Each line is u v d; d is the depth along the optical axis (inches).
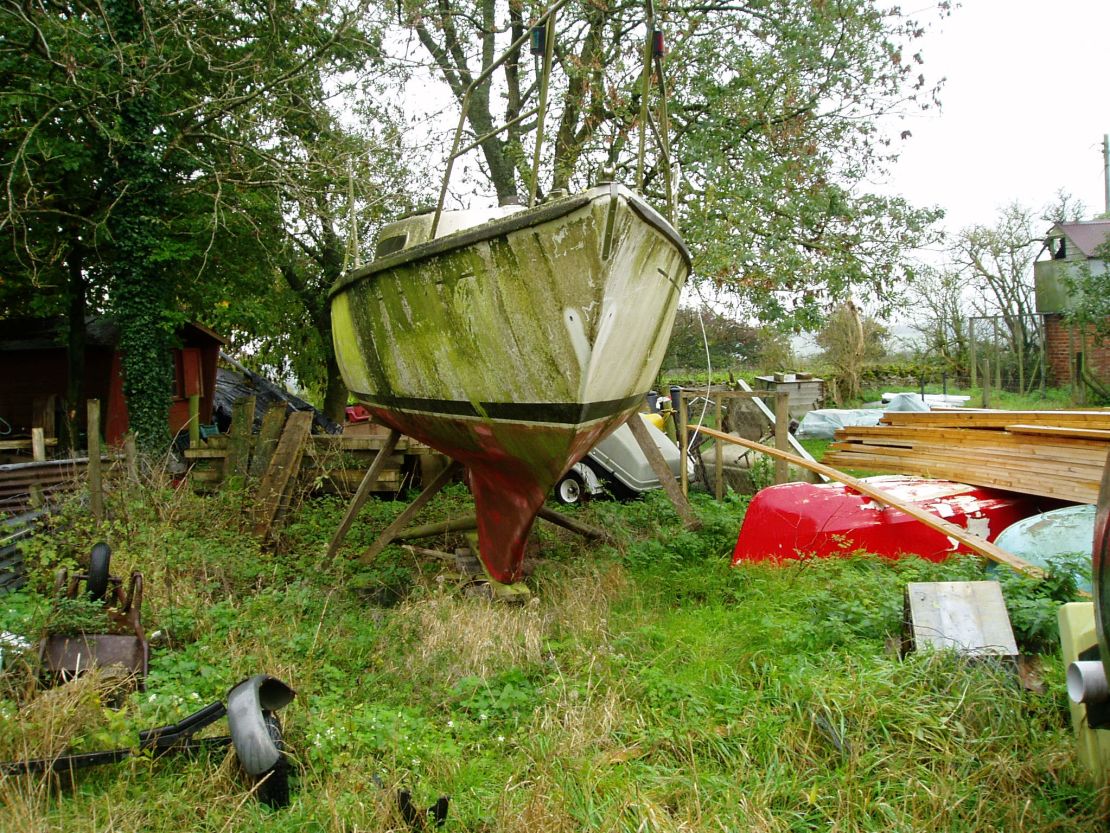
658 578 227.1
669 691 148.2
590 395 181.3
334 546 258.7
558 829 108.7
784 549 232.8
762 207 367.6
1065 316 781.9
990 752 119.4
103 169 408.5
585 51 421.1
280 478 292.4
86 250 442.9
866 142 402.6
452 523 266.1
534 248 169.2
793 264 351.6
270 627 183.3
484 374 192.7
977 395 820.0
